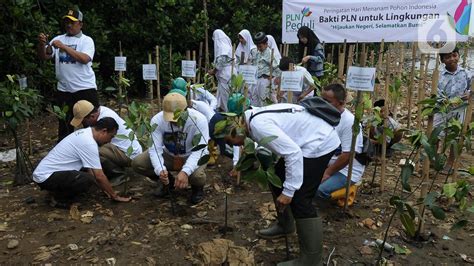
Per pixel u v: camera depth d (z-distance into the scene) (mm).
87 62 5414
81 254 3438
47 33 7227
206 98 5762
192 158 3957
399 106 8055
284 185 2852
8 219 4020
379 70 5621
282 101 5523
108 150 4656
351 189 4141
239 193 4594
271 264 3330
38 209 4234
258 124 2838
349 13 7590
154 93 9516
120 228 3842
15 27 6871
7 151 6035
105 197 4512
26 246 3557
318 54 6715
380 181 4527
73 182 4098
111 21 9000
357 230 3818
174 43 9680
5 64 7152
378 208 4207
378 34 7383
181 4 9258
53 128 7277
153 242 3629
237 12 9992
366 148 4082
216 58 7148
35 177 4078
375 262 3342
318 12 7914
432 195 2965
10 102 4645
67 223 3932
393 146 3217
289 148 2771
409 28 7082
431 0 6789
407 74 8102
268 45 6750
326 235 3738
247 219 4016
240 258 3354
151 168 4355
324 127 3014
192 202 4344
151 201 4426
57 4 7922
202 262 3346
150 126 3824
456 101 3811
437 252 3486
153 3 8992
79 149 4059
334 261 3352
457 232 3783
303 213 3059
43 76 7266
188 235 3732
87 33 8250
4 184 4906
